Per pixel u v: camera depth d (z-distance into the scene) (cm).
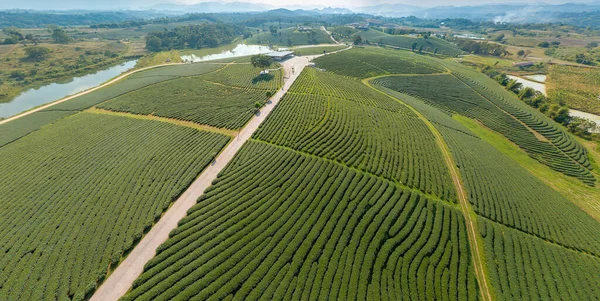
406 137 6700
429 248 3916
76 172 4991
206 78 10712
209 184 4791
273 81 10312
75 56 16275
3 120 7594
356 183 4888
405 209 4488
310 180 4850
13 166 5200
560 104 10262
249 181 4781
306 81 10262
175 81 10262
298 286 3278
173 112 7494
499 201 4981
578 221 4884
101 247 3584
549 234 4506
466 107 9794
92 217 4022
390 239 3991
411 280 3503
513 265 3869
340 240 3872
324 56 15125
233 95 8838
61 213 4109
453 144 6681
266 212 4162
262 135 6312
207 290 3127
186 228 3872
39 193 4509
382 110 8181
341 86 9981
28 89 11362
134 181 4753
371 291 3331
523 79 13138
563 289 3625
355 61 14312
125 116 7356
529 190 5456
